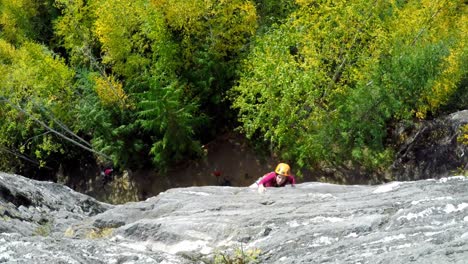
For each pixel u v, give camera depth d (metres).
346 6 22.41
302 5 22.97
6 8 30.22
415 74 22.55
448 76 22.88
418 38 23.38
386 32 23.09
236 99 24.55
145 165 29.30
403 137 25.58
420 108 24.11
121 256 8.69
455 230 7.18
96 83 25.36
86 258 8.52
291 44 22.69
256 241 9.02
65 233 11.66
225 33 24.94
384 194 10.68
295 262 7.70
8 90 25.42
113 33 24.48
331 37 22.70
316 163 26.30
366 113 23.91
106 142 27.53
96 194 30.19
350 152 25.45
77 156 31.42
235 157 28.06
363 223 8.57
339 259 7.29
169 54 24.89
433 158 23.83
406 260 6.51
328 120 23.88
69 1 26.89
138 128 27.62
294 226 9.27
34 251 8.52
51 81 26.02
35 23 31.67
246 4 24.44
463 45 22.77
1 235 9.54
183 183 28.12
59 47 32.59
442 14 23.56
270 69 21.81
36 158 30.97
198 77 26.33
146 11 24.17
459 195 9.46
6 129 28.47
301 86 21.64
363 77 23.02
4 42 26.95
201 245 9.36
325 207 10.08
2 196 13.92
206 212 10.84
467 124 21.88
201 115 27.06
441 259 6.18
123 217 11.85
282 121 22.77
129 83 26.56
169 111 24.77
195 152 28.22
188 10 23.84
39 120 28.20
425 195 9.78
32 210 14.05
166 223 10.18
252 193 12.14
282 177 12.42
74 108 27.39
